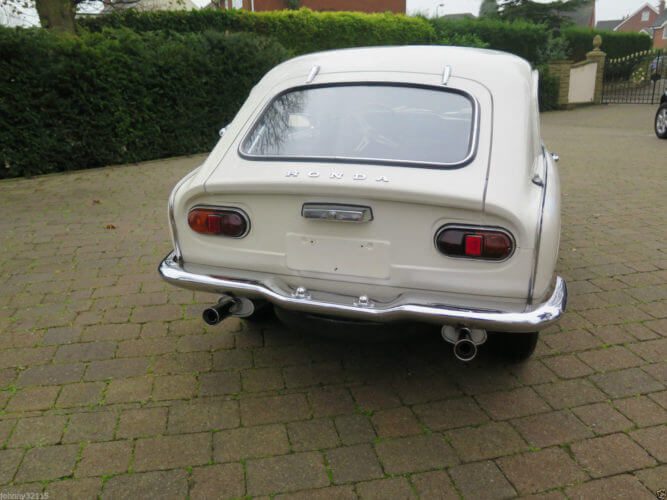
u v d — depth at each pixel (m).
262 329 3.94
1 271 5.02
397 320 2.70
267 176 2.81
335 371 3.42
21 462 2.66
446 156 2.78
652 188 7.89
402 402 3.11
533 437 2.81
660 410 2.99
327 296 2.83
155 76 10.19
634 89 27.89
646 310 4.12
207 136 11.34
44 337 3.81
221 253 3.01
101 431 2.87
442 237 2.58
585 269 4.91
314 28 16.58
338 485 2.52
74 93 9.26
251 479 2.56
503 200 2.50
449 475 2.57
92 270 5.04
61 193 8.04
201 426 2.92
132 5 13.94
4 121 8.70
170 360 3.54
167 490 2.49
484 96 3.03
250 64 11.45
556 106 21.22
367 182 2.61
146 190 8.24
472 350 2.68
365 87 3.24
